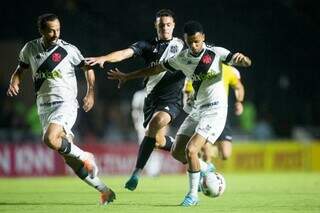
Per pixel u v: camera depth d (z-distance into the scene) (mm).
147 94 36906
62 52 30922
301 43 94062
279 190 42719
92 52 90188
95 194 39438
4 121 72312
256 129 78250
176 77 36062
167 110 35781
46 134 29969
